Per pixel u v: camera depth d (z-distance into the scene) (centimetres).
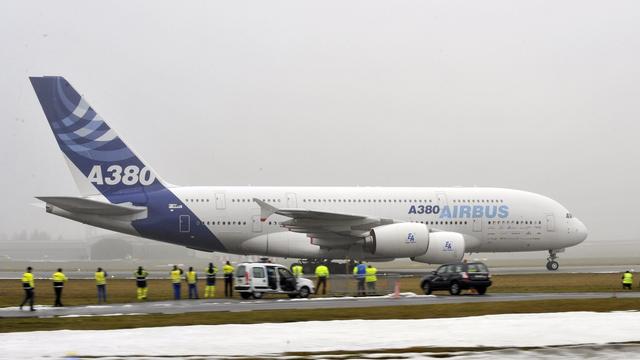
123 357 8838
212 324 11369
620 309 13275
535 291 17688
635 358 8938
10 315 12825
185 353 9069
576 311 12988
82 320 11906
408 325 11162
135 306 14450
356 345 9569
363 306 13888
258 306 14088
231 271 17050
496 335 10294
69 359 8731
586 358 8944
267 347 9431
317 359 8738
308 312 12812
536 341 9869
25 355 8925
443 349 9344
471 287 16550
